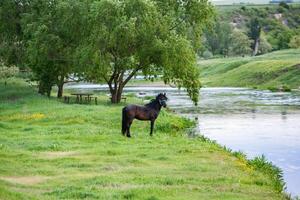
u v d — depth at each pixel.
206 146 29.50
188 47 51.88
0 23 66.00
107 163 23.03
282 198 18.91
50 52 57.75
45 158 24.14
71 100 58.47
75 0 55.94
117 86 59.91
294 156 31.06
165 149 27.34
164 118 42.94
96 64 50.94
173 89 109.50
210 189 18.56
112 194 16.88
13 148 26.84
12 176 20.12
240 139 37.75
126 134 32.75
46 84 60.47
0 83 74.56
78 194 16.78
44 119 39.06
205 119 50.66
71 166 22.36
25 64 67.12
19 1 65.75
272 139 37.78
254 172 23.58
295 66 119.44
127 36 49.41
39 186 18.27
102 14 50.44
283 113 56.38
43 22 58.53
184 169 22.34
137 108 32.03
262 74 123.31
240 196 17.78
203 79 142.88
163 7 54.75
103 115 40.50
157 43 50.34
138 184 18.83
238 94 91.25
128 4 50.34
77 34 56.03
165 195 17.19
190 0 54.53
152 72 55.28
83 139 30.20
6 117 41.25
